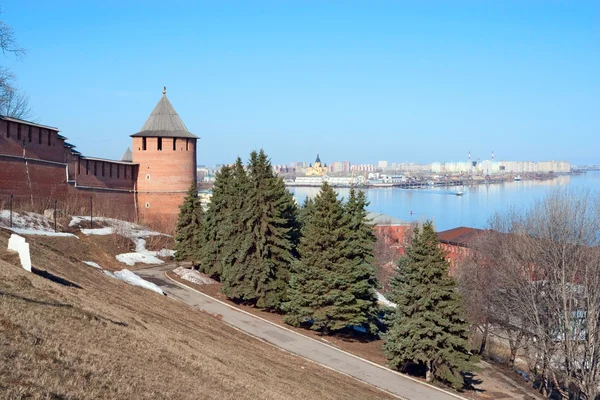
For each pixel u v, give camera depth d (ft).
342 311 119.85
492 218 292.40
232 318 121.49
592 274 112.98
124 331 59.06
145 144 223.71
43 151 168.25
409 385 99.25
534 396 115.44
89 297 73.77
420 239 106.32
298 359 98.53
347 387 86.43
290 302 122.01
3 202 150.82
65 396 35.60
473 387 112.98
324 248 122.72
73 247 145.48
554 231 126.21
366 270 124.36
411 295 102.99
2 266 67.41
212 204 154.71
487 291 144.66
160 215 223.10
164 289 134.72
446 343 101.09
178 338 71.56
